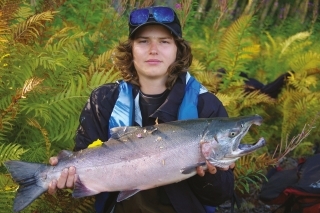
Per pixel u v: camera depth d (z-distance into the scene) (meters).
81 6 5.58
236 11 9.45
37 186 2.82
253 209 4.90
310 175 4.33
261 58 8.43
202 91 3.10
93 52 5.09
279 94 6.72
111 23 5.51
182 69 3.10
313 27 10.64
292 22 11.10
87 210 3.81
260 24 10.53
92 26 5.58
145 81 3.10
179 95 3.04
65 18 5.64
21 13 4.88
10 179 3.38
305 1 11.58
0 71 4.05
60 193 3.56
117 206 3.15
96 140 3.06
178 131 2.80
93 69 4.42
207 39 7.31
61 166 2.81
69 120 3.97
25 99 4.02
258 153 5.70
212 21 8.38
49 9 5.14
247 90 6.64
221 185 2.96
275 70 8.07
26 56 4.20
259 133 6.12
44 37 4.88
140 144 2.82
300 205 4.24
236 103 5.69
